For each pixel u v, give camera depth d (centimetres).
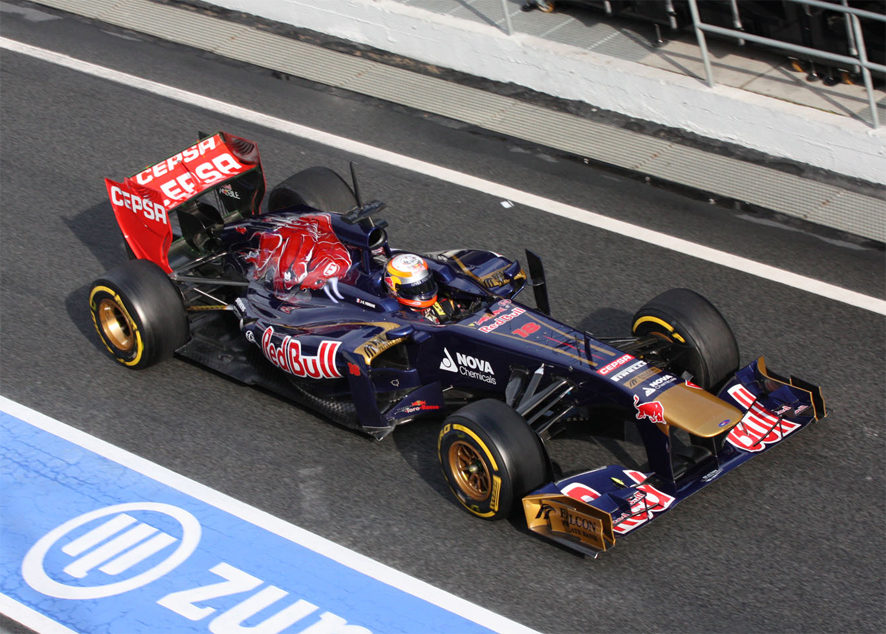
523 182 2648
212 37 3366
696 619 1480
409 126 2898
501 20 3117
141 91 3072
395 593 1523
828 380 1973
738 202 2538
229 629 1465
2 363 2028
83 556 1591
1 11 3547
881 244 2373
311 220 1973
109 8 3556
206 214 2250
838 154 2562
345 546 1608
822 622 1477
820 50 2708
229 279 2073
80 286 2269
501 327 1742
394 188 2627
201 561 1582
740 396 1755
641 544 1606
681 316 1766
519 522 1650
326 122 2922
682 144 2752
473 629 1462
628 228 2462
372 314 1833
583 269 2320
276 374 1945
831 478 1730
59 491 1720
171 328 1938
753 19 2819
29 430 1858
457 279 1825
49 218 2511
